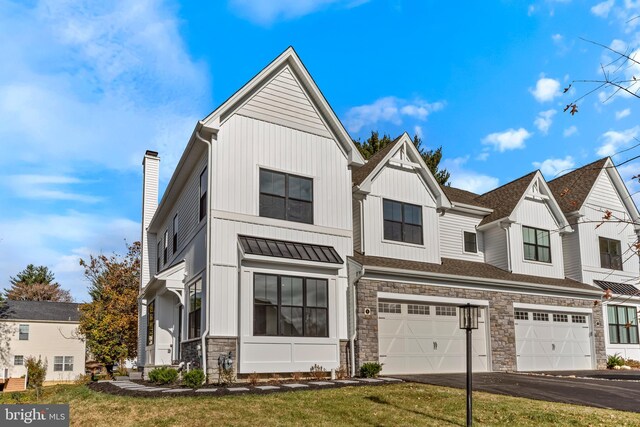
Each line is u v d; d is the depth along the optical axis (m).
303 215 16.86
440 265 20.14
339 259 16.62
